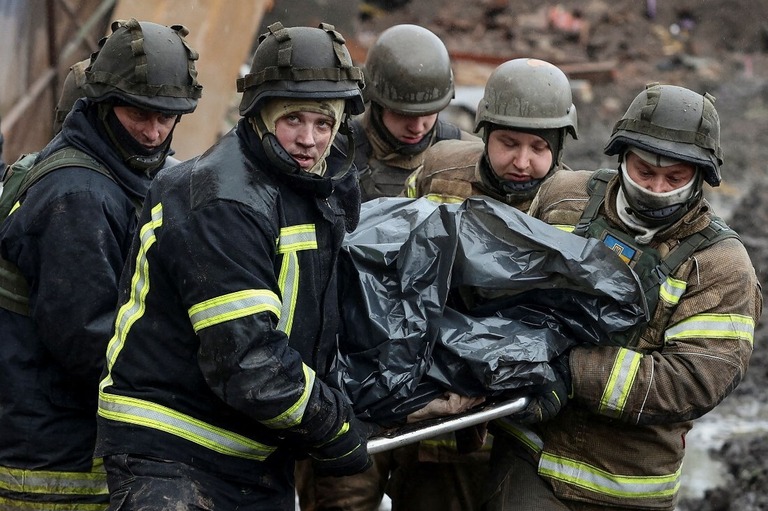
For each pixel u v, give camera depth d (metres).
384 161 13.21
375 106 13.08
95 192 9.55
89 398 9.99
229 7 21.53
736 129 33.47
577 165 29.98
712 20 42.19
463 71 33.19
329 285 8.84
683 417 9.52
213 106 20.36
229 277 8.18
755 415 18.19
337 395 8.73
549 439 10.09
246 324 8.15
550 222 10.10
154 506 8.35
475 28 40.56
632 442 9.85
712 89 37.34
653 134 9.19
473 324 9.70
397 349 9.47
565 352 9.79
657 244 9.63
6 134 18.88
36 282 9.65
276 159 8.37
